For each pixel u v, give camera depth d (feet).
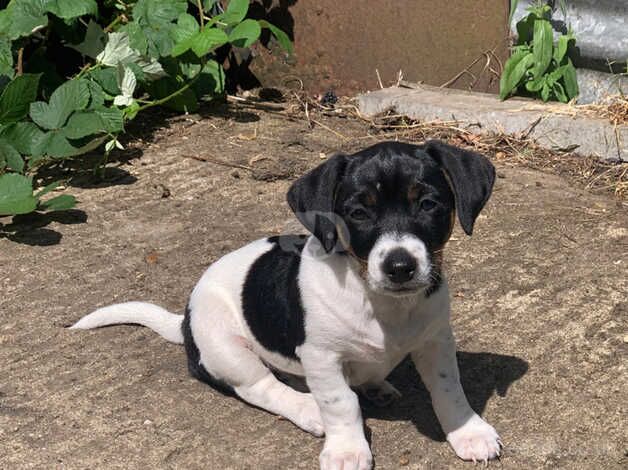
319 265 2.31
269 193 3.96
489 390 2.63
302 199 2.28
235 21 4.55
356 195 2.22
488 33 4.72
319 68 5.18
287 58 5.23
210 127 4.60
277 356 2.48
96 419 2.54
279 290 2.42
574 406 2.55
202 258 3.45
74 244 3.56
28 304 3.16
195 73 4.70
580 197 3.85
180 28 4.48
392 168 2.21
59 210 3.79
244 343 2.56
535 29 4.46
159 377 2.74
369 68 5.08
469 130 4.51
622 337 2.87
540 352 2.81
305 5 5.11
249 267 2.57
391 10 4.92
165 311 2.94
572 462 2.36
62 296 3.21
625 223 3.61
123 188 4.00
